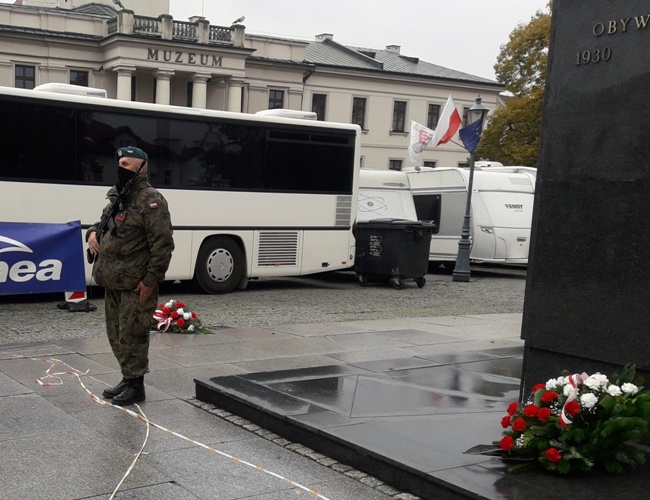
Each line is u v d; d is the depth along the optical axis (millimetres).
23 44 39531
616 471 4074
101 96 12547
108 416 5383
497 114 36344
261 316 11250
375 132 50125
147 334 5711
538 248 5422
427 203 22172
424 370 6770
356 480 4344
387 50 58250
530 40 35500
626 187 4891
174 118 12945
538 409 4195
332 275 18734
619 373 4840
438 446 4500
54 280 10758
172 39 40531
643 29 4797
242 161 13719
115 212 5547
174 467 4441
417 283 16688
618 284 4941
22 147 11516
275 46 46406
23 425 5113
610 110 4977
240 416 5500
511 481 3949
